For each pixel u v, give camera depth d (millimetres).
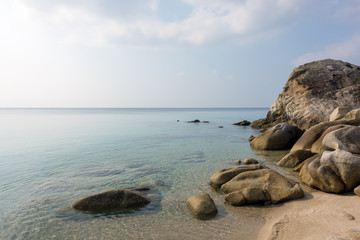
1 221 9000
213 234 7828
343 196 9898
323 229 7164
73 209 9844
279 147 24141
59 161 19094
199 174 15273
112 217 9219
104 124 62062
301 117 35094
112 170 16266
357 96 33719
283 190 10141
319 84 38000
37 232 8234
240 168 12891
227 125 60000
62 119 87125
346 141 13117
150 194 11586
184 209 9867
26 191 12164
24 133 39656
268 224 8219
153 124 63031
